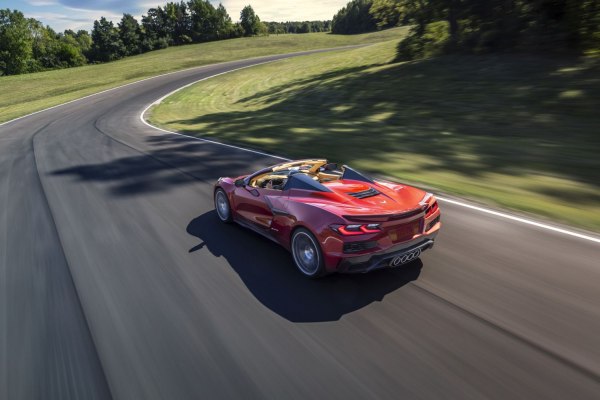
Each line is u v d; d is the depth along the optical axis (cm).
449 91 2142
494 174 923
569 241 552
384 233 438
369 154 1180
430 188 825
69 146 1664
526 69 2152
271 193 558
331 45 8150
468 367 326
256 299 440
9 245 632
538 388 301
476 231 597
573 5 2158
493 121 1576
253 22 11594
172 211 750
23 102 4256
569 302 412
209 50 8288
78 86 5022
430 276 474
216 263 529
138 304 439
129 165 1198
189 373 332
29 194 934
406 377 318
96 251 585
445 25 3416
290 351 354
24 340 389
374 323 389
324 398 301
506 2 2667
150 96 3797
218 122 2223
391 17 3938
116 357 356
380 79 2809
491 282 456
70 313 429
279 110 2594
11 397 320
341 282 470
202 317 410
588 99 1575
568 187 796
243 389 313
